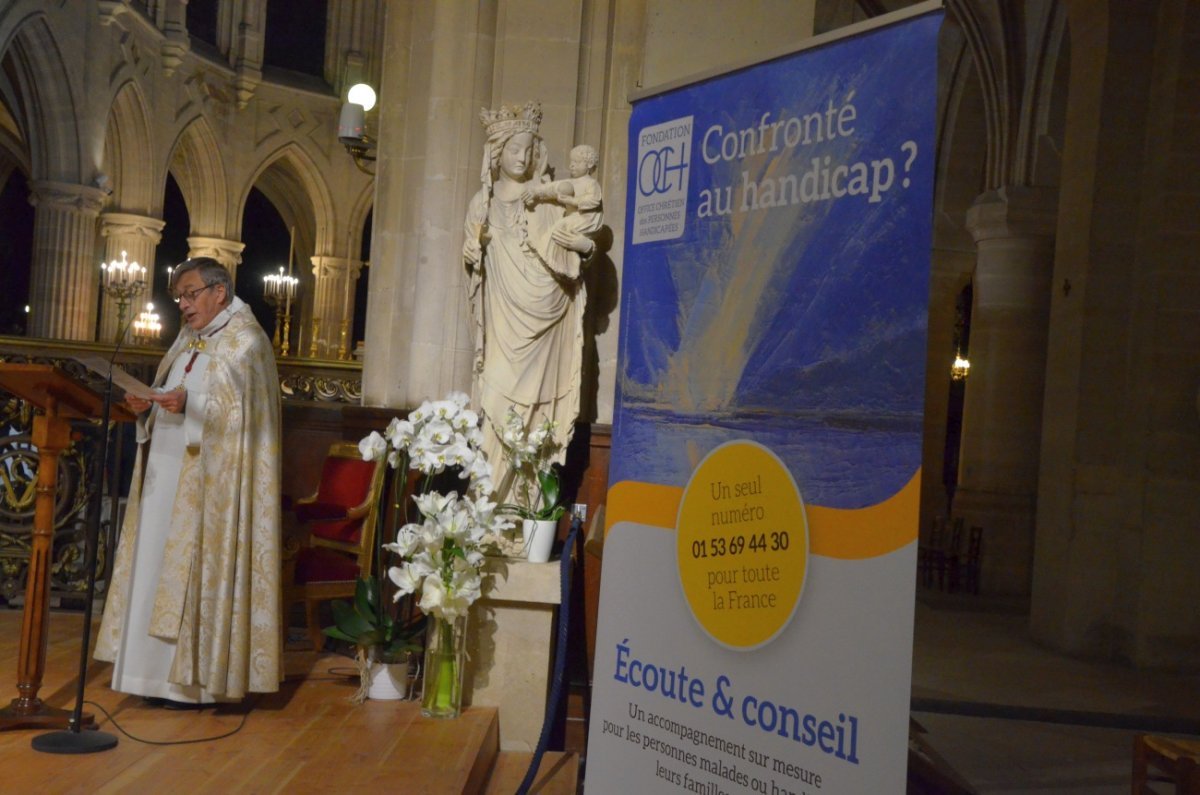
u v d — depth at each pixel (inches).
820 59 104.3
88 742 157.9
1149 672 372.5
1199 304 379.2
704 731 109.8
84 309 844.0
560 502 239.0
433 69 257.3
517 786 181.3
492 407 219.0
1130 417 394.0
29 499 262.4
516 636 203.6
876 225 98.2
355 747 170.2
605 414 243.0
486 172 221.8
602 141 251.0
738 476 108.5
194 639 174.4
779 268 106.3
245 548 178.2
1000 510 565.9
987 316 572.4
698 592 111.6
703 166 114.9
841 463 99.5
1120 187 398.6
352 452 234.1
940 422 673.0
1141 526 381.4
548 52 251.0
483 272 222.2
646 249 120.0
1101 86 397.4
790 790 101.4
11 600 258.5
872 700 95.4
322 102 1131.9
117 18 859.4
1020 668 371.2
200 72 1019.9
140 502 184.2
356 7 1146.0
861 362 98.7
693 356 114.4
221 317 184.4
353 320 1190.3
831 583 99.5
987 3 554.9
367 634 196.4
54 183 818.8
